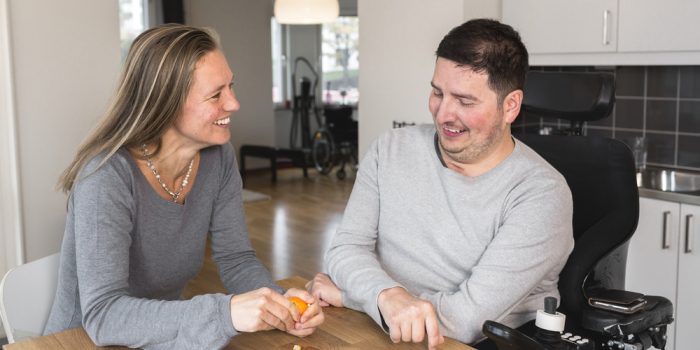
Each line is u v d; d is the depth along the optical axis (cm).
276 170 834
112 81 335
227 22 865
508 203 164
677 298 282
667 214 282
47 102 316
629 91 349
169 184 164
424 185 174
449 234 170
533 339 138
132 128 151
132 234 158
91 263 144
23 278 164
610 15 308
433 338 137
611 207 183
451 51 154
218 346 132
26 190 314
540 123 390
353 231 178
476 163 167
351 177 859
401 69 390
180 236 168
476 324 154
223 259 182
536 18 338
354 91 1080
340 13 1046
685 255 277
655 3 292
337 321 153
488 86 154
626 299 169
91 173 149
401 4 385
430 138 178
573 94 202
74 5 320
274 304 133
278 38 1013
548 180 164
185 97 150
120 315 137
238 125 890
